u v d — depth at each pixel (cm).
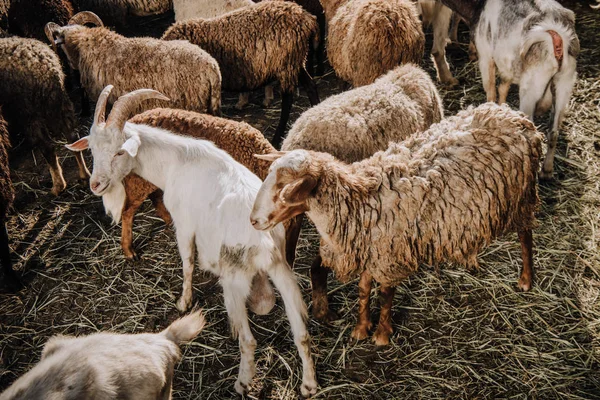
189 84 618
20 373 473
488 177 426
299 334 416
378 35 598
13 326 512
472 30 666
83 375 325
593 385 436
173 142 471
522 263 512
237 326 426
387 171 421
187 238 474
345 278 441
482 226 431
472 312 492
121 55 627
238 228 412
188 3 786
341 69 666
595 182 602
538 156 453
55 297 536
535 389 434
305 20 658
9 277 541
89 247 585
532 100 580
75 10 902
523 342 467
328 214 407
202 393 450
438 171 422
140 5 936
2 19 804
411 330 482
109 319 515
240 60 663
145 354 351
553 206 580
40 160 710
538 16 577
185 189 458
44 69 606
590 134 661
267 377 455
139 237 590
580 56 794
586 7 903
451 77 763
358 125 489
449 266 530
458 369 451
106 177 469
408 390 439
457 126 450
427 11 724
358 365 460
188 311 515
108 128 463
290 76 675
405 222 415
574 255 532
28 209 636
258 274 421
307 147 491
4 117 610
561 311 488
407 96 528
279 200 389
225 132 514
